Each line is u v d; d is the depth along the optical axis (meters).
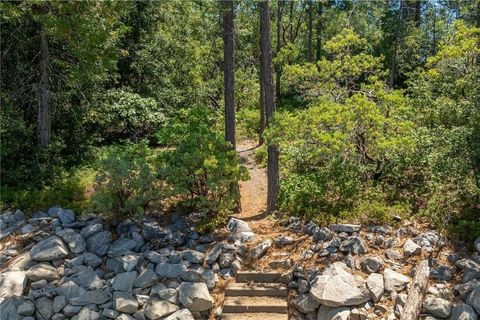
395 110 9.61
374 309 6.87
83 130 14.24
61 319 7.38
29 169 11.74
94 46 10.80
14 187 11.51
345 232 8.24
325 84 10.75
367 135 9.20
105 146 15.32
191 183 9.56
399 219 8.41
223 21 10.25
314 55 27.83
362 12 18.92
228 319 7.07
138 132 16.36
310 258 7.92
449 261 7.35
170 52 18.17
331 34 23.61
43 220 9.67
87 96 14.00
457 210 8.38
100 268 8.27
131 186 9.02
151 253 8.22
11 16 10.51
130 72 17.38
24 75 12.64
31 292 7.78
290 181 9.81
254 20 19.23
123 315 7.19
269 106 9.86
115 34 11.76
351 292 6.96
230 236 8.69
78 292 7.64
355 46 11.82
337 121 8.63
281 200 9.70
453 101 9.55
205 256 8.28
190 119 10.48
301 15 24.48
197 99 18.73
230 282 7.80
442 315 6.49
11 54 12.52
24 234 9.33
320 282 7.18
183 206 9.95
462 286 6.81
